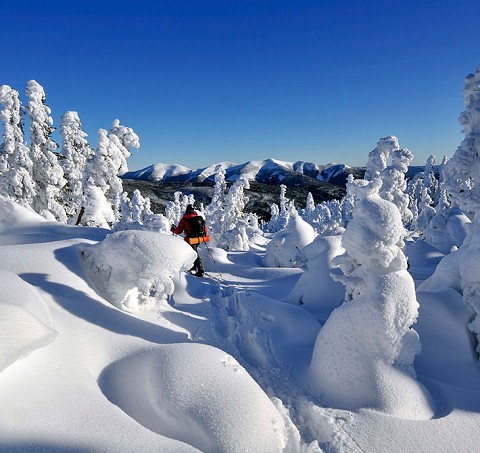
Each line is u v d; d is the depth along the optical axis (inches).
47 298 144.2
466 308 158.4
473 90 493.7
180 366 108.1
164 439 85.4
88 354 122.5
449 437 100.5
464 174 505.0
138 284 164.7
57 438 78.9
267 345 158.1
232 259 452.1
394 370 117.9
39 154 812.6
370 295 124.1
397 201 554.6
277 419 102.1
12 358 93.2
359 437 100.3
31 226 260.7
